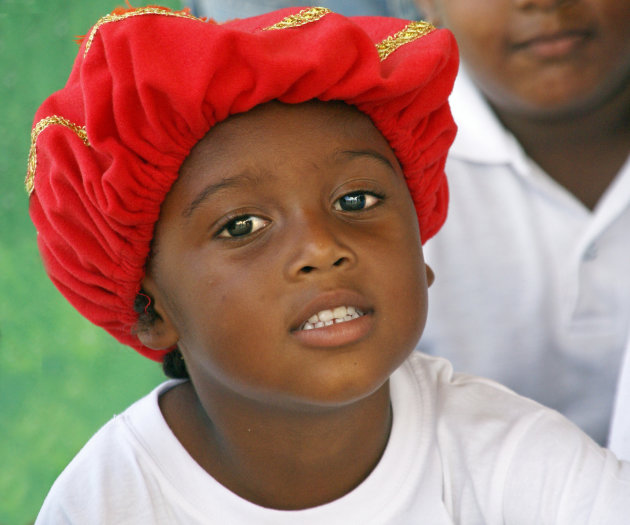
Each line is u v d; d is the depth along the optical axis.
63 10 4.92
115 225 1.59
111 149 1.51
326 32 1.50
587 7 2.13
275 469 1.65
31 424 3.47
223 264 1.51
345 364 1.46
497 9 2.18
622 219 2.47
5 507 3.17
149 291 1.70
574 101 2.24
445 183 1.95
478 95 2.48
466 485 1.74
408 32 1.71
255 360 1.49
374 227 1.57
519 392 2.61
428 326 2.59
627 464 1.73
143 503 1.69
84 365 3.68
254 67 1.45
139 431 1.78
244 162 1.50
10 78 4.69
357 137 1.57
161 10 1.51
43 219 1.71
